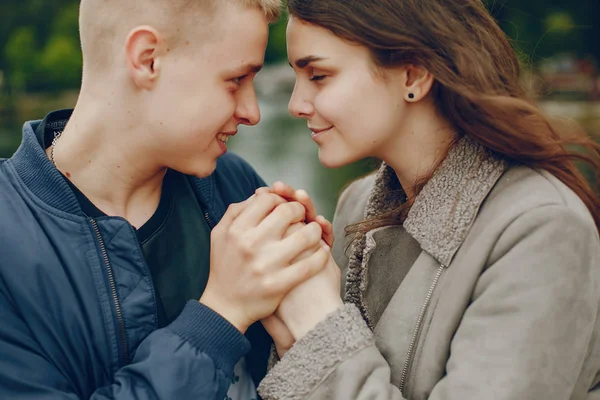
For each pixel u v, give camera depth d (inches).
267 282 53.7
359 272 62.2
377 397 49.3
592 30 832.9
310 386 51.7
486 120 53.9
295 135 585.6
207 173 58.6
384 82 55.8
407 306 55.8
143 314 55.0
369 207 65.0
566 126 58.4
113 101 55.5
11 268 51.9
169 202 61.2
